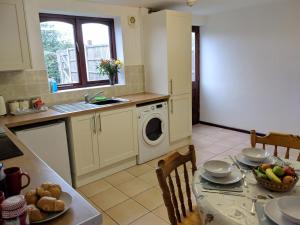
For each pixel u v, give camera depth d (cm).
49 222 90
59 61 336
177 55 363
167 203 135
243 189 129
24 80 288
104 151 299
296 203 108
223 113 488
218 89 486
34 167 138
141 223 218
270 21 388
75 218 93
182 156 163
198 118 534
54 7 296
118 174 313
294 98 383
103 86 362
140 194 265
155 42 363
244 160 159
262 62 409
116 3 341
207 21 475
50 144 255
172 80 364
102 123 292
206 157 355
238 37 433
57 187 103
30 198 95
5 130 212
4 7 238
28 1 278
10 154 157
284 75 388
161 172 134
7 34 244
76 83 352
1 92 274
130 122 319
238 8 412
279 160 160
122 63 372
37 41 290
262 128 432
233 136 442
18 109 276
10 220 78
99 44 367
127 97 354
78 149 277
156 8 384
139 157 337
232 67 453
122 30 363
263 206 114
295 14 360
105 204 249
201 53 500
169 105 367
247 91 440
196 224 150
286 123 399
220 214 110
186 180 167
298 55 367
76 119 271
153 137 354
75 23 339
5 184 106
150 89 391
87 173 292
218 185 133
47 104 308
